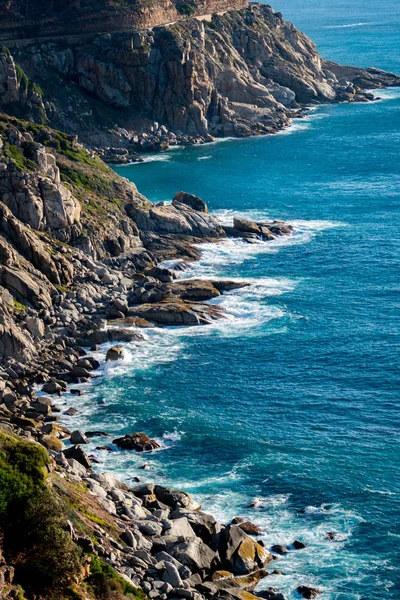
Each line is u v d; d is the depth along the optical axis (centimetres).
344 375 11825
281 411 11000
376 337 12838
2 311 12419
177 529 8331
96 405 11225
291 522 8875
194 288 14312
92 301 13762
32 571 6962
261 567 8225
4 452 7712
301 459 9938
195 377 11881
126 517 8469
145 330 13175
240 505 9150
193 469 9806
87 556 7325
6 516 7162
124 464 9862
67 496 8150
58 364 12162
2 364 11956
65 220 14788
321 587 7975
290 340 12850
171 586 7531
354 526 8788
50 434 10281
